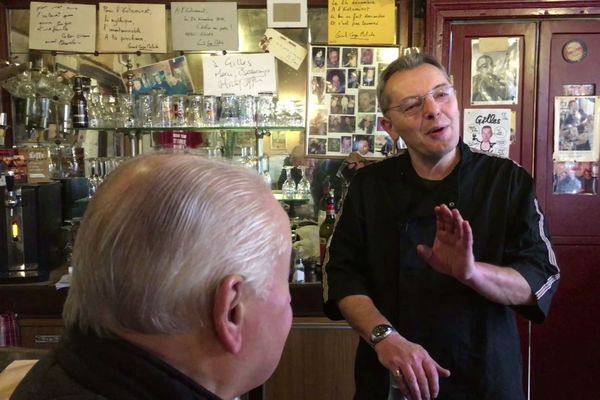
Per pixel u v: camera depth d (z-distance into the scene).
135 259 0.56
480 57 2.59
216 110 2.57
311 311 2.18
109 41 2.60
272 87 2.60
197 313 0.58
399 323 1.34
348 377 2.17
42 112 2.62
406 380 1.11
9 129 2.61
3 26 2.57
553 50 2.57
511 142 2.62
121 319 0.58
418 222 1.37
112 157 2.61
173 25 2.59
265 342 0.64
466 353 1.29
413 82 1.34
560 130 2.60
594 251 2.63
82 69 2.63
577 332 2.65
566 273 2.64
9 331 2.13
